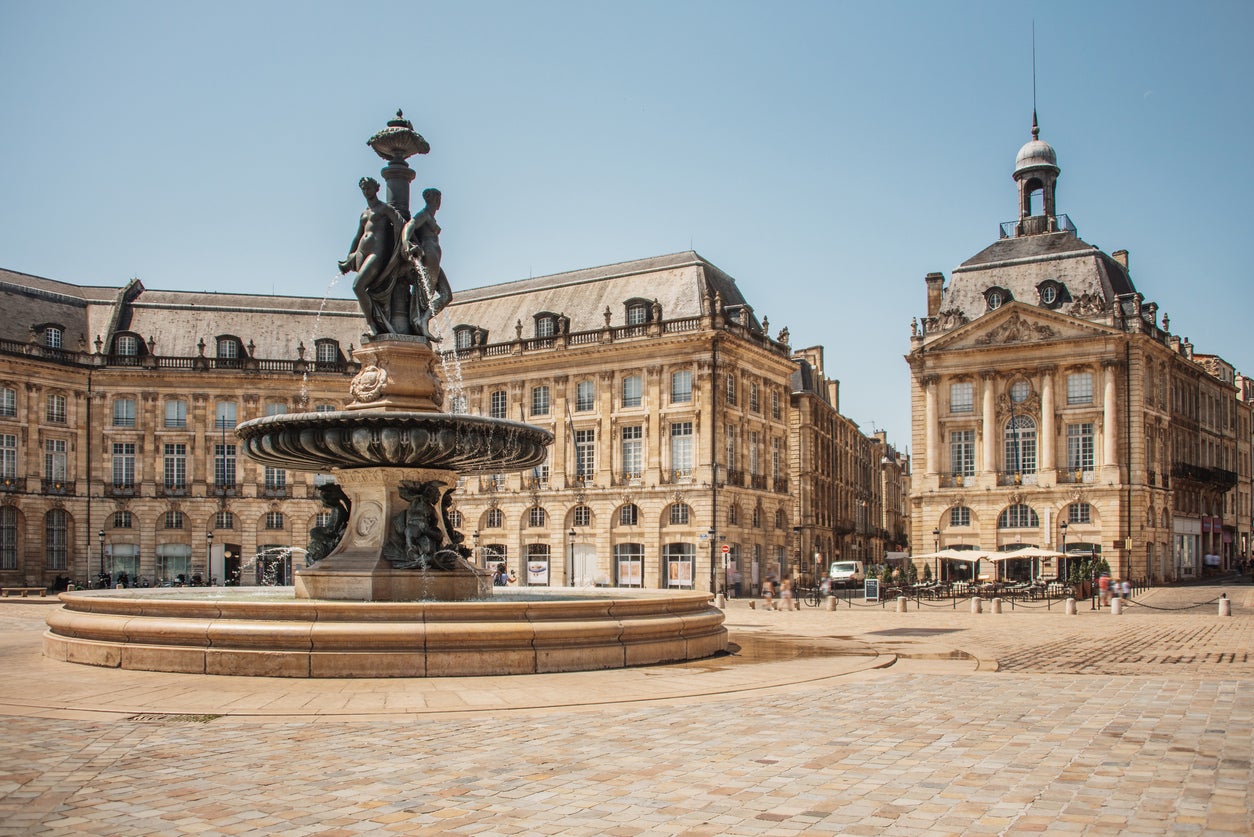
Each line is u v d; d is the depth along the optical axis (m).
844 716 12.50
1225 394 86.56
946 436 68.31
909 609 42.41
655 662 17.67
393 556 19.36
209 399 70.19
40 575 66.25
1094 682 15.84
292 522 70.75
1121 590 46.75
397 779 9.29
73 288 73.19
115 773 9.50
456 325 71.62
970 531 66.81
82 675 15.48
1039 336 65.25
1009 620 33.50
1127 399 63.19
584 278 69.50
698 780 9.25
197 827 7.83
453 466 20.45
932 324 69.38
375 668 15.26
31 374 66.44
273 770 9.62
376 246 20.36
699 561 60.84
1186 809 8.27
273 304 74.50
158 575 69.19
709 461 61.16
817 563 74.19
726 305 66.06
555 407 66.31
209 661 15.53
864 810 8.28
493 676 15.62
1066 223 70.31
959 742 10.90
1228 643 24.25
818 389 91.50
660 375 63.12
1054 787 8.98
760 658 19.14
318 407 71.00
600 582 63.69
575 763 9.91
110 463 69.12
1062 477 64.38
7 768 9.68
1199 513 75.81
